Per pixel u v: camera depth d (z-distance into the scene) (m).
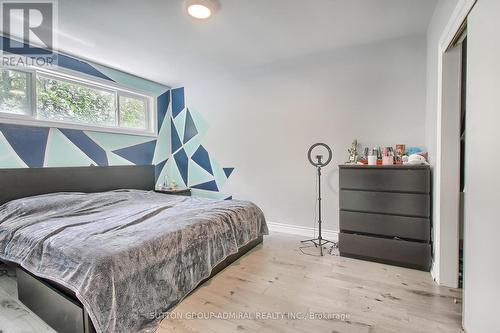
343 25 2.52
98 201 2.75
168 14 2.27
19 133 2.72
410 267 2.46
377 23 2.49
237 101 3.87
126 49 3.01
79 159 3.25
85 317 1.37
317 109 3.29
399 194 2.49
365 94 3.01
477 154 1.38
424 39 2.70
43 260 1.62
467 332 1.51
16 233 1.92
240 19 2.38
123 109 3.85
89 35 2.66
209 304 1.86
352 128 3.10
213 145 4.13
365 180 2.64
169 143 4.45
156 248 1.72
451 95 2.01
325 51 3.15
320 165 2.99
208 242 2.15
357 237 2.65
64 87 3.16
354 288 2.08
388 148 2.75
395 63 2.85
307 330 1.59
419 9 2.26
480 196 1.35
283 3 2.13
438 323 1.64
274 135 3.61
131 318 1.48
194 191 4.34
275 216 3.66
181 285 1.85
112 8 2.17
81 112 3.34
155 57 3.26
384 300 1.90
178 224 2.07
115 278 1.43
